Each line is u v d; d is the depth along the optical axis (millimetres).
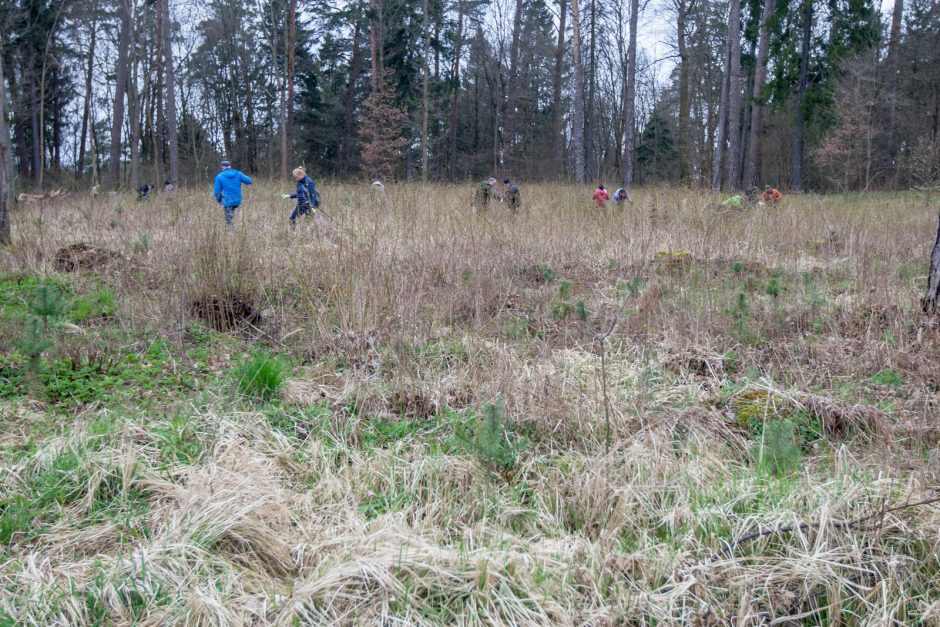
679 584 2729
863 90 22094
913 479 3283
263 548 2941
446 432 4004
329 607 2580
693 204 9672
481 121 39219
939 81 26688
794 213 9914
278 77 25219
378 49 30641
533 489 3467
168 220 8094
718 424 4039
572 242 8234
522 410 4098
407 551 2818
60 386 4297
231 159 32156
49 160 34281
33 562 2729
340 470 3568
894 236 8633
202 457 3605
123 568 2707
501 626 2541
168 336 5188
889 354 4961
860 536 2936
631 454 3625
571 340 5355
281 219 8469
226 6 30844
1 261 6734
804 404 4203
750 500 3232
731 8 21875
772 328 5520
